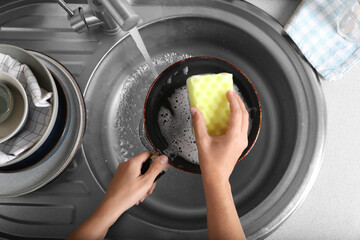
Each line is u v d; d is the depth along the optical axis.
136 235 0.58
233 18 0.65
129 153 0.72
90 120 0.67
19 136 0.52
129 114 0.74
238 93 0.64
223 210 0.46
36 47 0.66
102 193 0.61
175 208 0.68
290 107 0.64
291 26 0.62
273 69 0.67
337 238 0.57
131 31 0.58
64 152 0.59
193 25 0.69
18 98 0.53
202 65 0.65
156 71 0.75
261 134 0.71
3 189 0.57
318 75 0.64
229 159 0.47
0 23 0.67
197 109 0.50
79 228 0.47
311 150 0.58
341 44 0.61
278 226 0.55
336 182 0.59
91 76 0.65
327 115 0.62
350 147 0.61
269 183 0.65
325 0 0.62
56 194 0.61
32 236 0.58
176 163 0.62
